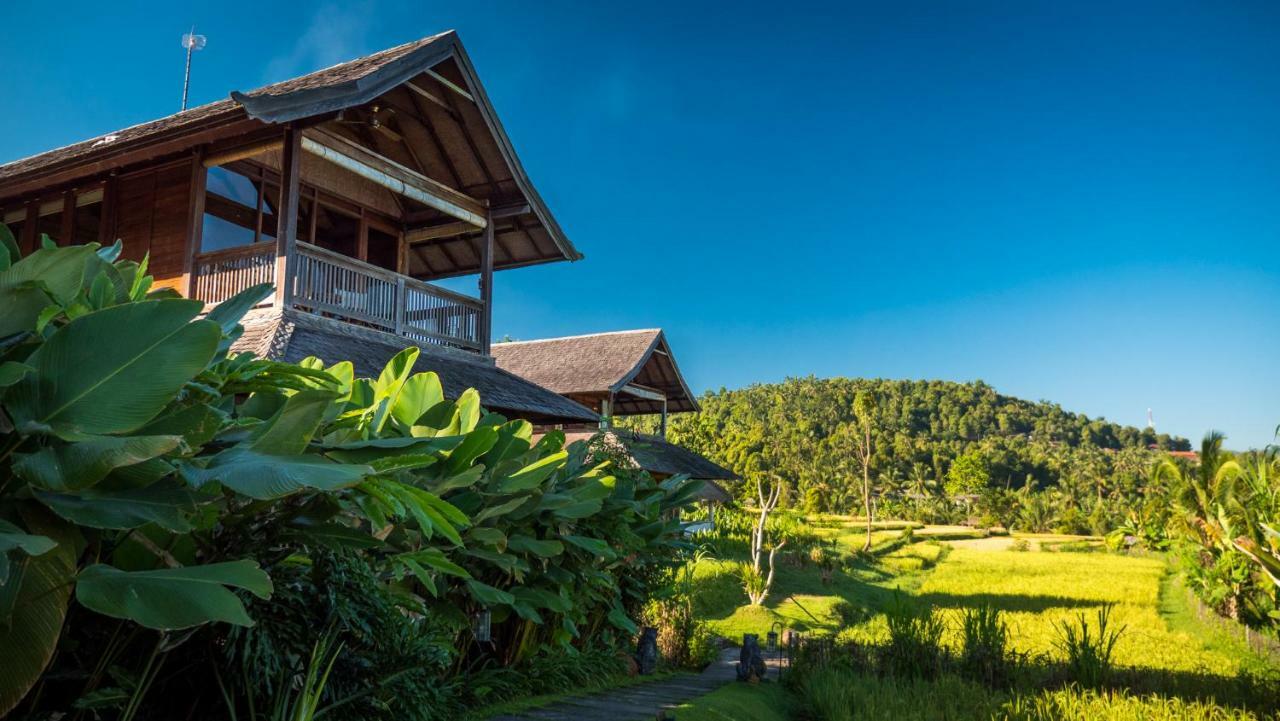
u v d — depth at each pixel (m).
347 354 10.59
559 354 28.42
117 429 3.03
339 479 3.42
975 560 44.44
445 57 12.58
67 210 13.22
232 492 3.89
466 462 6.14
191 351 3.14
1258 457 20.59
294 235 10.87
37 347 3.31
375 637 4.62
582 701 7.54
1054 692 10.85
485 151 14.18
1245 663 14.29
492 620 7.50
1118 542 49.81
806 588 27.80
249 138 11.34
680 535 12.02
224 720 4.16
